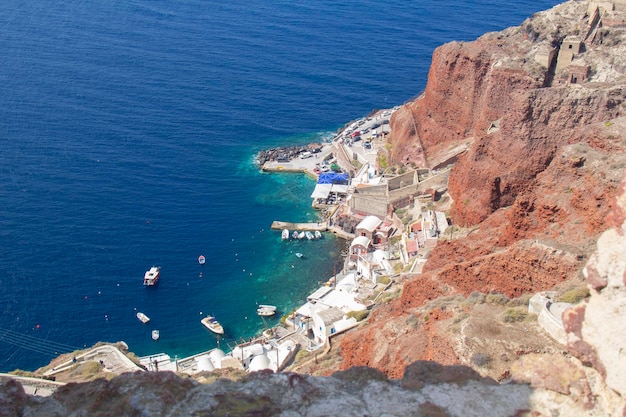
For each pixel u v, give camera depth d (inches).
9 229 6860.2
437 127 7554.1
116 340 5556.1
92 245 6742.1
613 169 3693.4
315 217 7549.2
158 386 2015.3
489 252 4156.0
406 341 3191.4
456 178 6127.0
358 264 6299.2
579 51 6240.2
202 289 6250.0
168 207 7554.1
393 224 6796.3
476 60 6948.8
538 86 6033.5
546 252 3309.5
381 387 2048.5
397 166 7726.4
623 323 1732.3
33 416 1934.1
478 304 3100.4
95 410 1942.7
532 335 2645.2
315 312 5246.1
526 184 5191.9
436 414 1943.9
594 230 3577.8
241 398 1984.5
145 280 6235.2
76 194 7613.2
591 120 5014.8
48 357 5290.4
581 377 1921.8
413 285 3919.8
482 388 2023.9
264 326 5753.0
